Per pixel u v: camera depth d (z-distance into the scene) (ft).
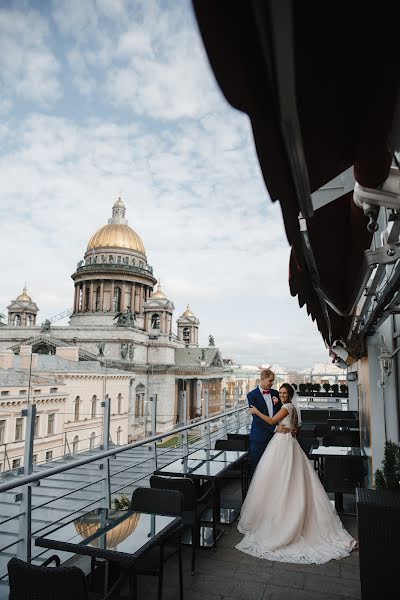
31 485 15.49
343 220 10.11
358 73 4.78
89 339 298.76
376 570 14.34
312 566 18.03
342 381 89.51
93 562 15.37
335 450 28.53
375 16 3.87
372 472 27.09
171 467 24.30
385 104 4.82
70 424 202.69
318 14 3.66
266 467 20.81
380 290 16.62
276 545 19.03
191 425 29.94
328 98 4.83
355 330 24.89
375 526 14.49
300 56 3.92
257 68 3.71
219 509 23.91
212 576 17.48
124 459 52.42
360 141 5.65
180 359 364.99
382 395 26.99
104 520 14.84
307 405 73.97
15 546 33.30
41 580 10.34
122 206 381.81
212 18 3.21
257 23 3.18
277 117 4.25
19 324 390.01
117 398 248.52
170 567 18.37
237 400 67.21
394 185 7.46
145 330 332.80
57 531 13.82
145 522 14.64
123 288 339.98
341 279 13.28
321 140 5.43
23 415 16.02
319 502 20.25
